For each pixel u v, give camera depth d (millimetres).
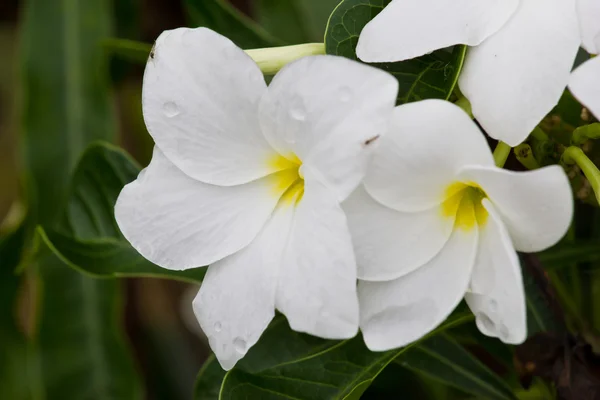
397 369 586
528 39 453
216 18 575
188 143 467
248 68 458
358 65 442
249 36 575
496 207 451
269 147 469
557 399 508
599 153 492
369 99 440
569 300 553
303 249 451
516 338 446
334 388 501
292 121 452
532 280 527
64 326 635
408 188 455
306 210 452
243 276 464
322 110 446
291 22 627
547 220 440
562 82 449
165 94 465
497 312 452
